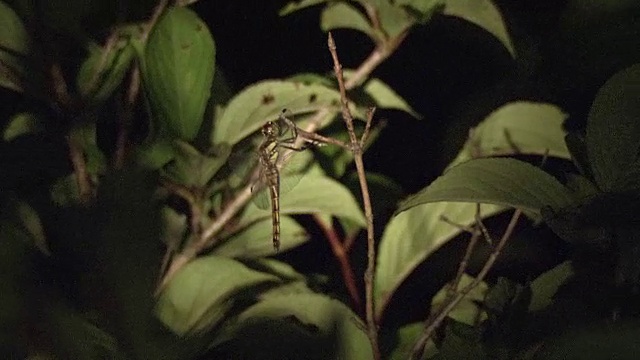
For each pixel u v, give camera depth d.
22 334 0.47
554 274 0.50
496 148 0.55
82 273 0.47
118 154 0.54
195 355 0.50
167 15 0.50
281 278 0.54
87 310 0.47
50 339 0.47
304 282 0.53
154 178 0.51
